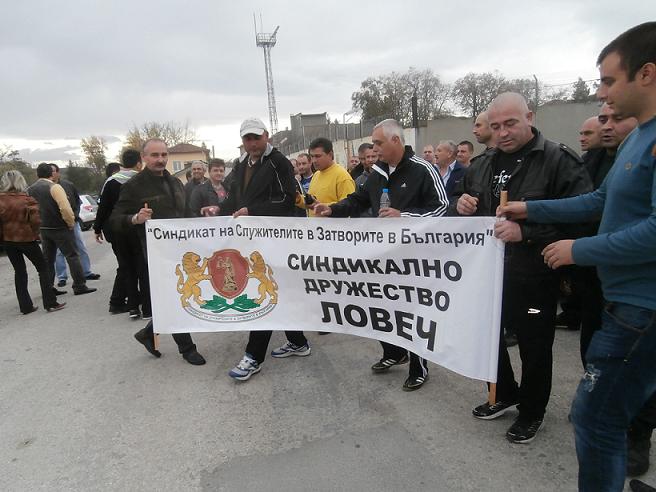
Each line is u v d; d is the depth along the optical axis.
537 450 2.42
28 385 3.65
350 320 3.19
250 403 3.12
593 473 1.68
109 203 5.19
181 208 4.04
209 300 3.51
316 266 3.20
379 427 2.73
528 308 2.37
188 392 3.34
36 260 5.73
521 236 2.21
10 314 5.89
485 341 2.54
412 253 2.80
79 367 3.96
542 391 2.43
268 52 62.94
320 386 3.31
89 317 5.50
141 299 5.52
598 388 1.62
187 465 2.47
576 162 2.26
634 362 1.54
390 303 2.99
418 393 3.11
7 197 5.45
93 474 2.44
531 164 2.36
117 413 3.09
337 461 2.42
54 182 6.82
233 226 3.38
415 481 2.23
